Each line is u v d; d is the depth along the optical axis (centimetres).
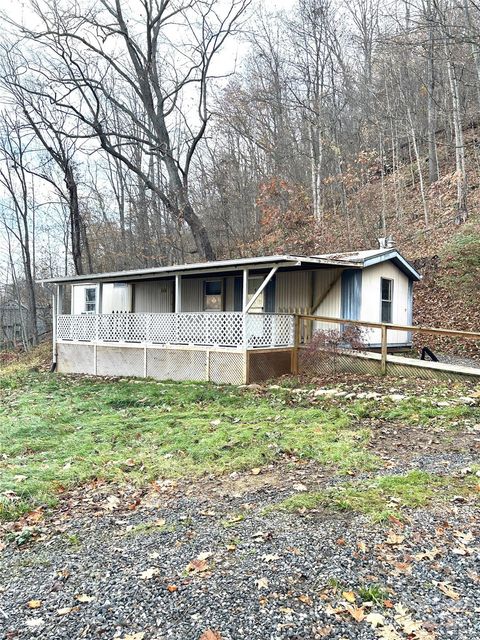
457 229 1759
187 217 2084
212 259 2086
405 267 1374
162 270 1246
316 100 2352
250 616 257
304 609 261
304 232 2102
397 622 246
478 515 360
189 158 2158
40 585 308
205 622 255
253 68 2747
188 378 1180
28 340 2938
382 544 325
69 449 650
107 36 1983
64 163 2256
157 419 787
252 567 307
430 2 1527
